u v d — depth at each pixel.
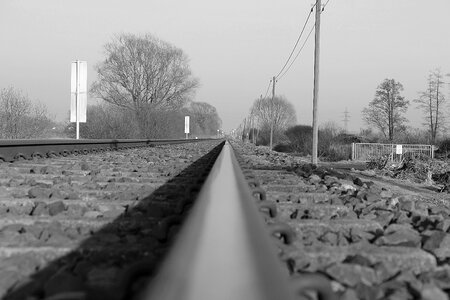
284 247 3.21
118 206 4.93
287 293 1.51
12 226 3.83
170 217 3.72
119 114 43.34
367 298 2.43
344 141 47.66
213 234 1.94
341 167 28.08
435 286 2.53
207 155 17.16
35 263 2.84
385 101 75.69
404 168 23.64
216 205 2.59
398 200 6.93
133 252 3.11
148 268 2.26
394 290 2.50
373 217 5.06
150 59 65.81
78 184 6.64
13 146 10.51
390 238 3.80
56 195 5.50
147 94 67.00
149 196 5.65
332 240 3.70
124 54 65.56
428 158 32.44
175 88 69.06
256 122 102.31
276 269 1.69
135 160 12.71
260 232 2.11
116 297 2.13
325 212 5.11
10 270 2.66
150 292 1.47
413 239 3.80
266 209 4.84
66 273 2.53
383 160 27.16
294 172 11.41
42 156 11.94
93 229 3.91
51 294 2.27
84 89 19.89
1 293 2.37
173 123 68.56
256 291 1.41
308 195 6.36
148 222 4.14
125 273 2.22
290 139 58.47
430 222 4.82
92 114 41.28
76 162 10.45
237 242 1.83
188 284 1.44
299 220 4.47
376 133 73.50
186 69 69.38
